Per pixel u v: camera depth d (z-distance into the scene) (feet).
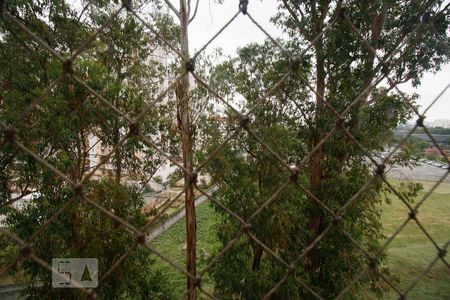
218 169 17.56
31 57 17.15
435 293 29.07
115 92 15.76
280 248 17.26
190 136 19.22
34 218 15.72
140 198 19.86
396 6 17.60
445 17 14.89
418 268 32.53
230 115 17.84
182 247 36.58
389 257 34.12
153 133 18.88
